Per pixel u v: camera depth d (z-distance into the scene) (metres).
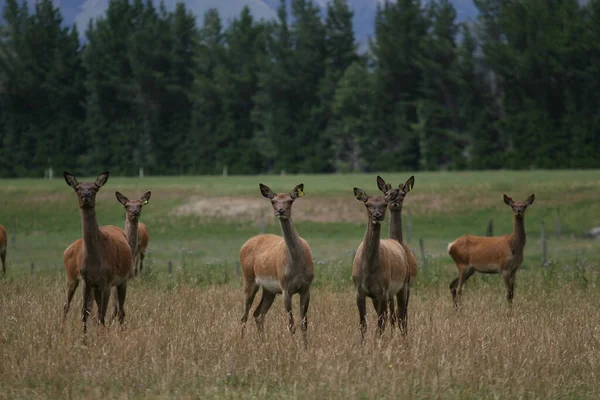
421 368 37.75
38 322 46.50
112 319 50.50
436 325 47.97
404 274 48.97
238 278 90.00
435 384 35.78
